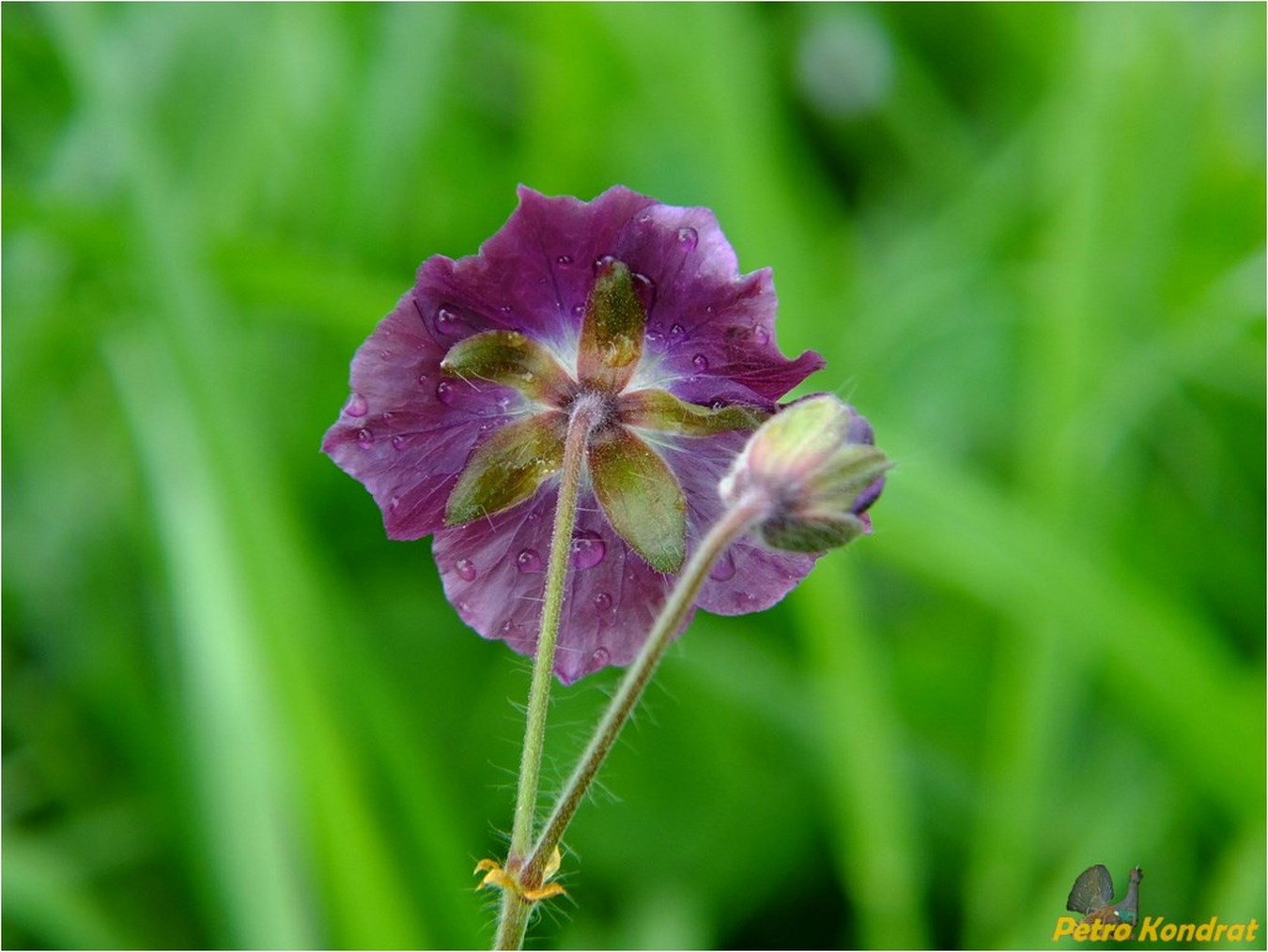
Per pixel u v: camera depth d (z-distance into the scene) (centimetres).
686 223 13
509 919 12
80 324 22
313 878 18
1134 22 23
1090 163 22
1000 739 20
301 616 18
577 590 13
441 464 13
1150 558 23
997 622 23
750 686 21
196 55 23
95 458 22
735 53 23
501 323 13
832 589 19
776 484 12
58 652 21
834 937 20
